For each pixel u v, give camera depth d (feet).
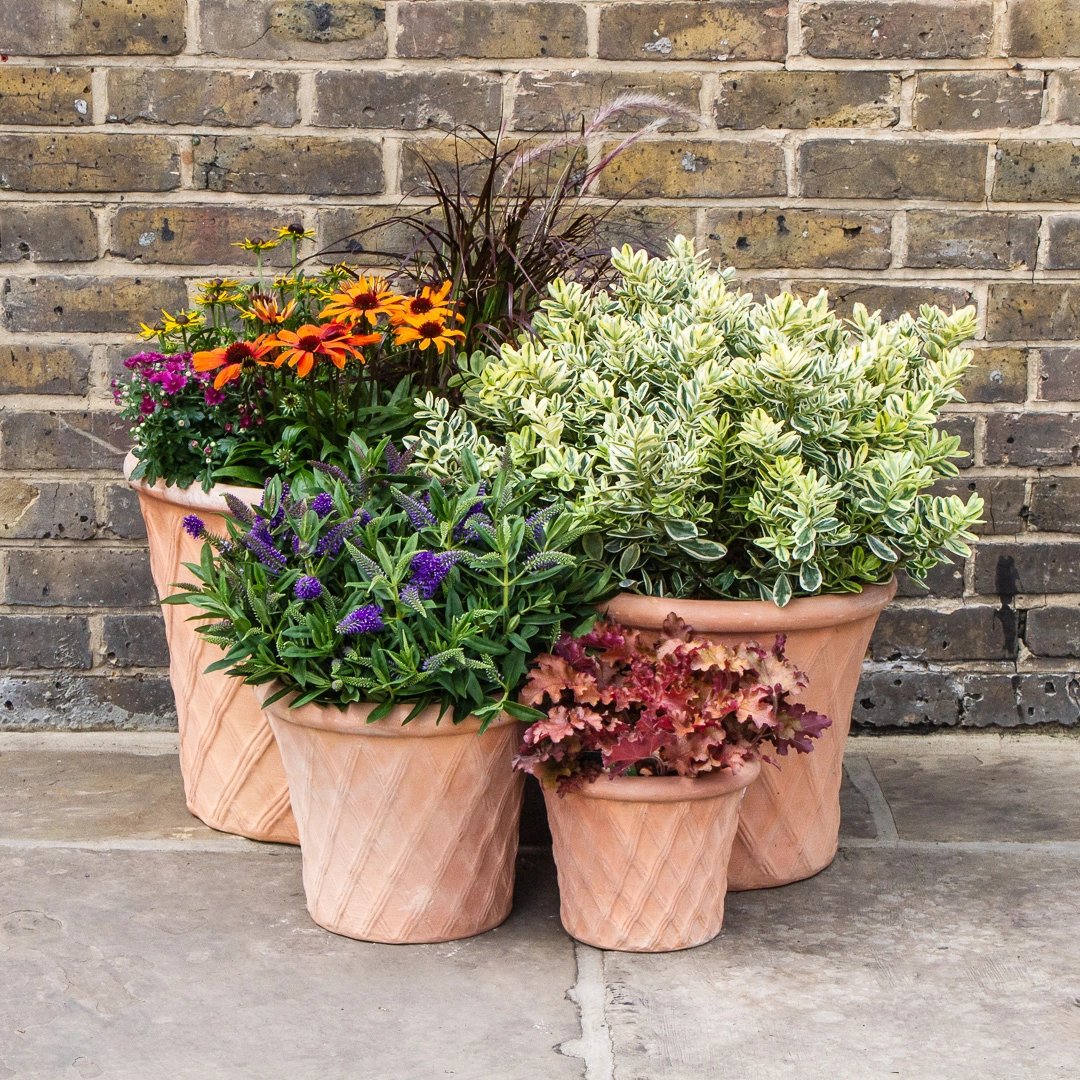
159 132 8.83
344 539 6.30
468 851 6.58
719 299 7.01
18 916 6.80
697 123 8.83
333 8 8.71
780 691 6.37
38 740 9.30
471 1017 5.96
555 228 8.88
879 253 8.94
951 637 9.24
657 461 6.41
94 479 9.16
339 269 8.29
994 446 9.09
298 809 6.79
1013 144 8.80
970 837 7.89
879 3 8.67
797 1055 5.65
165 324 8.01
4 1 8.66
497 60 8.79
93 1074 5.48
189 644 7.64
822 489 6.44
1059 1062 5.58
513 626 6.31
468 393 7.33
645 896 6.44
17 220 8.90
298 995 6.13
